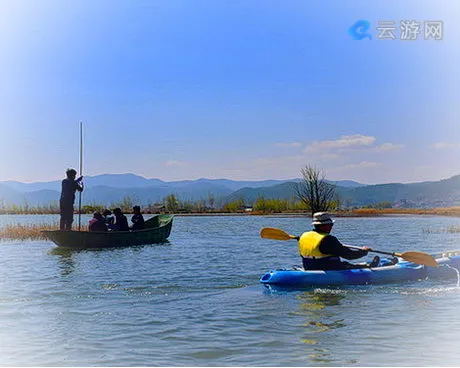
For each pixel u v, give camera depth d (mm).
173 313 8859
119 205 54719
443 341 7094
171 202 59562
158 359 6539
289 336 7445
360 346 6938
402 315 8523
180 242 22344
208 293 10586
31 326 8070
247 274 13094
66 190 20453
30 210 53219
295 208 55188
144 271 13688
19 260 16109
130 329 7891
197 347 7004
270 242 22391
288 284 10953
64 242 19250
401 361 6348
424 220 41094
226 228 32281
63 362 6434
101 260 16047
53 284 11750
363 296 10031
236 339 7332
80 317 8641
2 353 6812
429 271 11719
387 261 12375
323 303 9477
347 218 44906
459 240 22734
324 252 11242
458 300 9609
